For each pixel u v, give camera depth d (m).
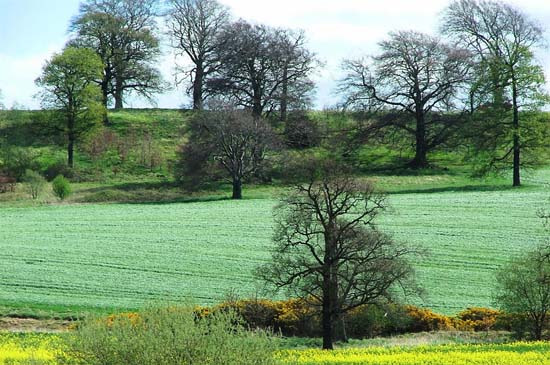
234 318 32.34
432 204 108.12
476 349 49.41
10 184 128.25
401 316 58.41
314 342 58.59
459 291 71.88
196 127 127.75
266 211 107.81
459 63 142.50
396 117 143.75
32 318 63.62
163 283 74.12
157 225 99.81
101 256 84.00
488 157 129.38
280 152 131.62
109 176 137.50
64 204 116.75
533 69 125.88
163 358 30.73
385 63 144.12
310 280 58.19
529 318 60.50
